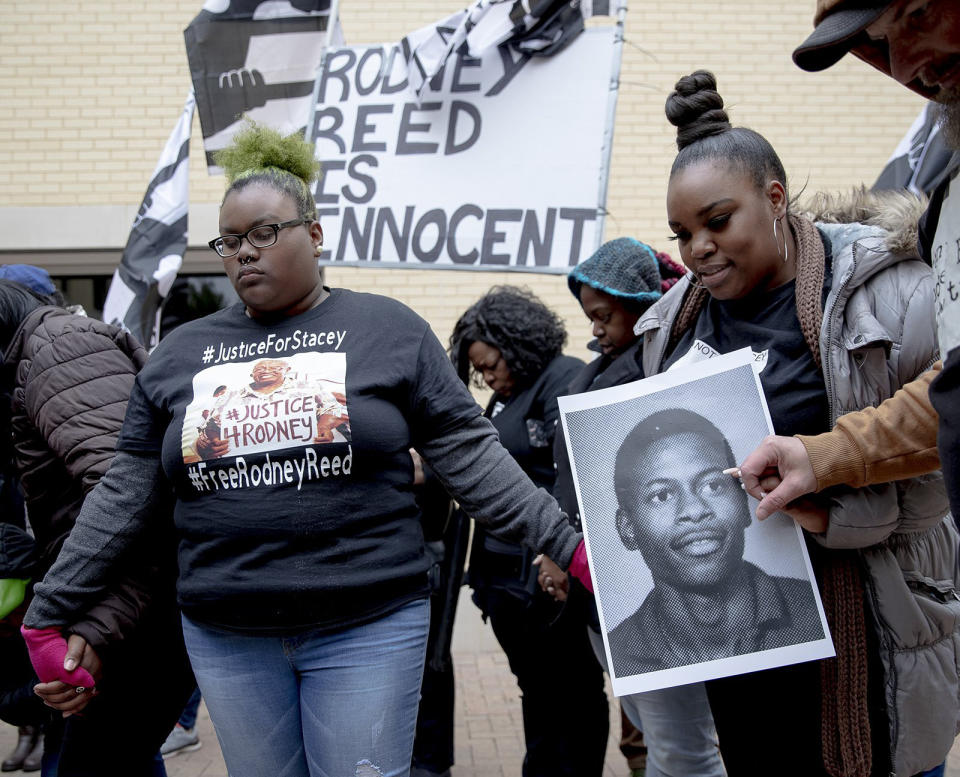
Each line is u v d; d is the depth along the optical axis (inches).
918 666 70.3
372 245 144.2
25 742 157.8
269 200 79.4
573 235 138.6
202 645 77.8
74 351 91.7
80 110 240.8
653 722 97.0
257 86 153.8
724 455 72.6
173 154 155.8
